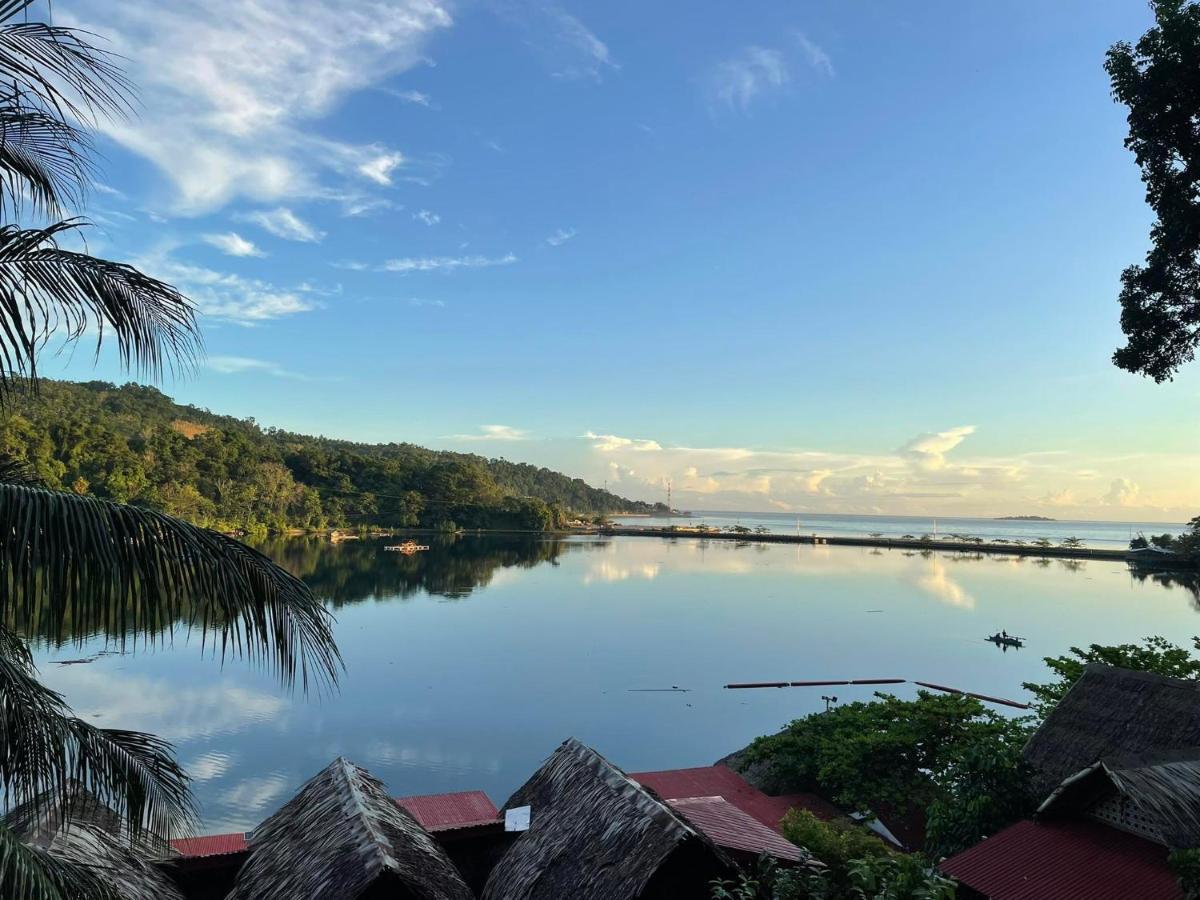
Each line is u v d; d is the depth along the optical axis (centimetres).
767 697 3728
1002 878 1200
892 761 2078
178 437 11050
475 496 16350
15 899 432
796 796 2194
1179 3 1358
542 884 945
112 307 520
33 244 498
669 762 2850
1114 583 8131
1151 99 1384
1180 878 981
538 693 3675
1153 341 1541
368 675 3906
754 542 15025
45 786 512
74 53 496
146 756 592
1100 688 1625
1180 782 1129
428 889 852
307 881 870
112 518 482
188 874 1055
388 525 14762
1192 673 2005
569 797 1084
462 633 5078
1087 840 1241
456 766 2733
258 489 11806
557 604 6381
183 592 502
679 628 5403
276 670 627
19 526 446
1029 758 1590
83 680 3491
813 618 5866
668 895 873
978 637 5181
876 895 749
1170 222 1416
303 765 2650
